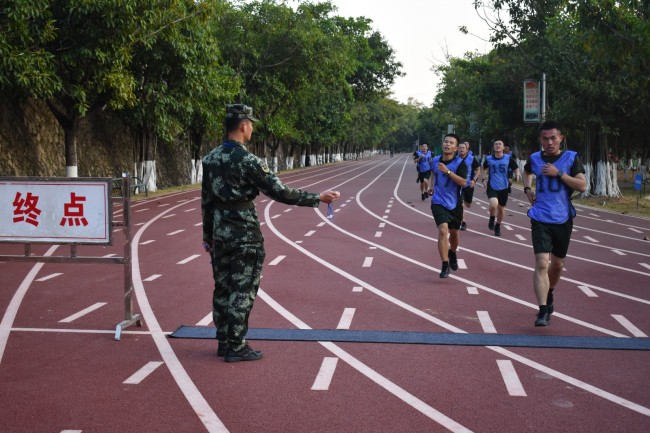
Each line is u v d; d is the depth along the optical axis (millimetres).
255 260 6445
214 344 7074
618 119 30438
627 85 28312
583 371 6141
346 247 14344
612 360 6484
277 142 64438
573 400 5414
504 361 6434
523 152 53969
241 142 6422
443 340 7145
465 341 7109
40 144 29094
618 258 13109
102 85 23766
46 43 22969
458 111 62938
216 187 6332
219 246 6395
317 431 4773
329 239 15680
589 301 9188
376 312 8477
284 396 5492
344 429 4809
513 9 37750
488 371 6133
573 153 7938
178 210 23812
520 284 10344
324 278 10797
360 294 9570
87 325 7840
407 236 16234
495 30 38812
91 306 8812
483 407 5250
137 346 6980
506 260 12688
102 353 6727
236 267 6355
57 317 8227
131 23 23031
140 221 19969
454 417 5043
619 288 10094
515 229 17891
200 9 28203
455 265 11109
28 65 20812
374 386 5730
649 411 5188
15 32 20578
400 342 7078
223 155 6316
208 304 8930
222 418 5023
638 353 6723
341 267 11836
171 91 29750
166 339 7262
